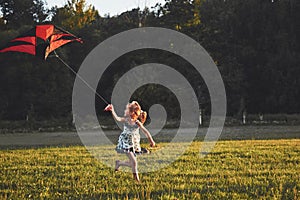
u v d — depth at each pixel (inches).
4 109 1422.2
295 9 1525.6
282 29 1526.8
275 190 303.7
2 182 352.2
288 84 1453.0
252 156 482.9
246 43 1534.2
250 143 655.1
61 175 382.6
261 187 316.2
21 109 1423.5
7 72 1416.1
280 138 791.7
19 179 366.3
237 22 1544.0
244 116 1243.8
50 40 347.6
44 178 369.7
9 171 410.9
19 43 342.3
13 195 303.4
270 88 1473.9
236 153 515.2
